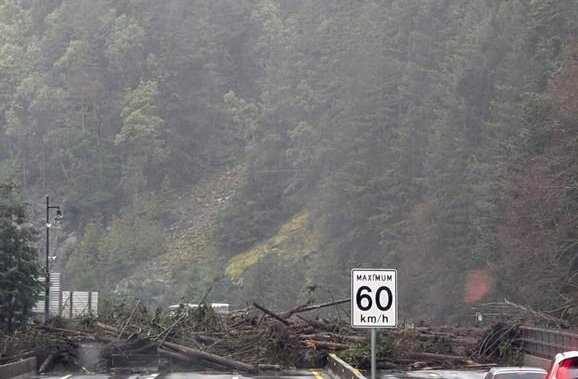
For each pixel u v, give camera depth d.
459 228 139.38
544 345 70.19
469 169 141.75
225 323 78.25
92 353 71.62
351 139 193.38
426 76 191.88
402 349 72.31
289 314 77.56
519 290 108.50
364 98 194.25
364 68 198.38
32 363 68.12
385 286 35.62
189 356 71.44
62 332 73.44
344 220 189.25
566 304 92.06
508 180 108.50
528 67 131.38
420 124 178.50
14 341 70.44
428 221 151.00
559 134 100.25
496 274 116.69
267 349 72.19
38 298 87.19
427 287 148.12
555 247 97.38
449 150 152.62
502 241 106.00
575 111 96.94
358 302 35.50
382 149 189.38
